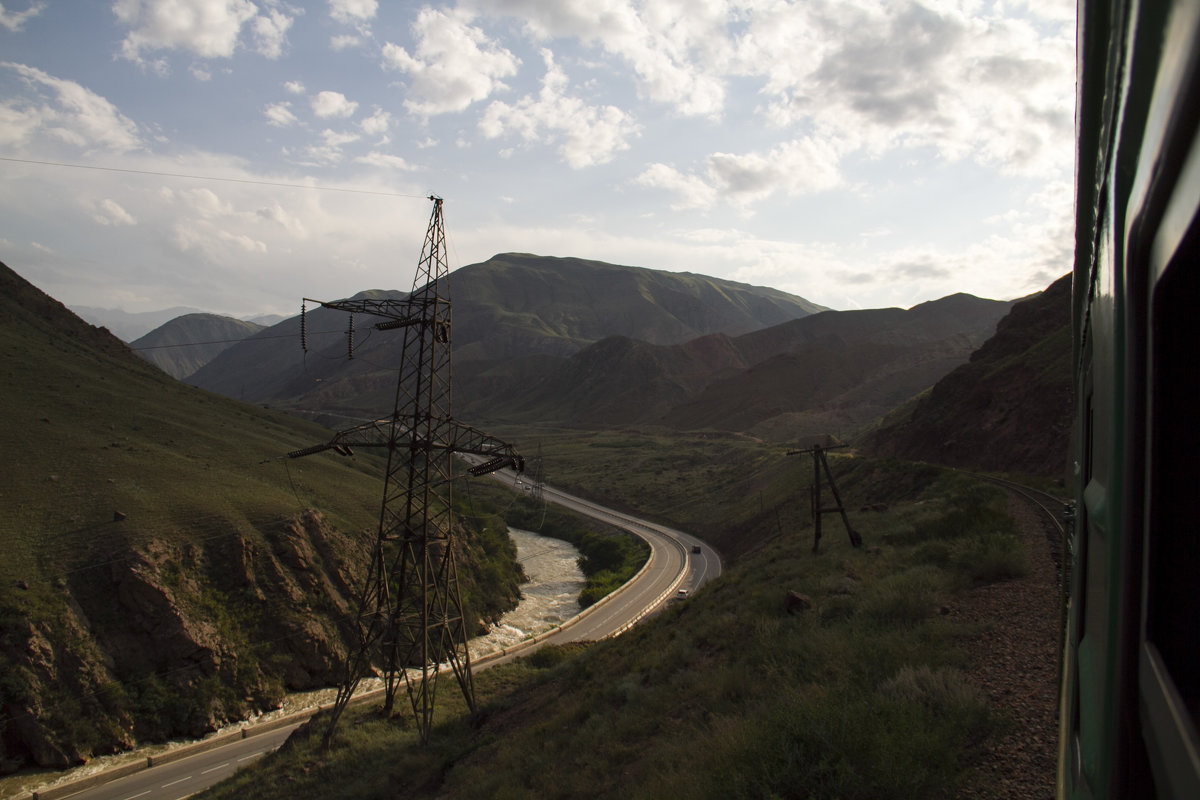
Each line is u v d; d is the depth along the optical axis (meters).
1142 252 1.40
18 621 44.38
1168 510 1.41
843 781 8.36
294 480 73.19
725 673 15.88
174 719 46.09
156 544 53.03
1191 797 0.96
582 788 13.63
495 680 39.94
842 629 15.67
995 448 57.16
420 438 33.28
